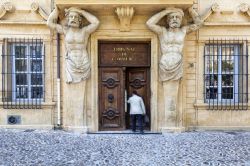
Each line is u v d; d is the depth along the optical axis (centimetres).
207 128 1526
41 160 1047
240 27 1528
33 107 1529
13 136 1351
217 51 1538
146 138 1360
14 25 1525
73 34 1450
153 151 1155
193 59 1528
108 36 1500
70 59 1459
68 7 1447
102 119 1555
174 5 1440
